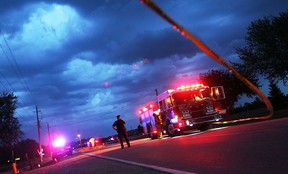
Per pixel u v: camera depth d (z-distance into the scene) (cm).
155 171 852
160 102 2625
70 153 4066
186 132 2972
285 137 1023
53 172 1364
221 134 1594
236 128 1855
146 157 1233
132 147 2028
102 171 1049
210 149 1084
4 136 5434
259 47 3738
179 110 2405
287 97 5050
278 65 3666
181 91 2433
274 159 724
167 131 2575
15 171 2844
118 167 1080
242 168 692
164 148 1467
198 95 2448
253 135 1244
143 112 3019
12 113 5484
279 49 3634
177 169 816
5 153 8175
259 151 859
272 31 3641
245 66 3831
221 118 2483
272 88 5109
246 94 5272
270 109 337
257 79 4959
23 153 9838
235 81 5131
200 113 2431
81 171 1170
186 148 1266
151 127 2866
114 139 8325
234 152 920
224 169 714
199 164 835
